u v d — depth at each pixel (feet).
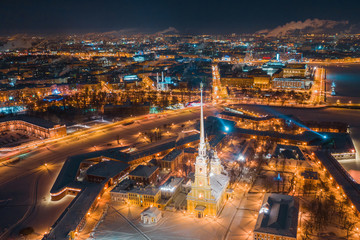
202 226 624.18
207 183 647.15
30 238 601.21
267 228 549.95
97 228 623.36
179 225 629.10
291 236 526.16
